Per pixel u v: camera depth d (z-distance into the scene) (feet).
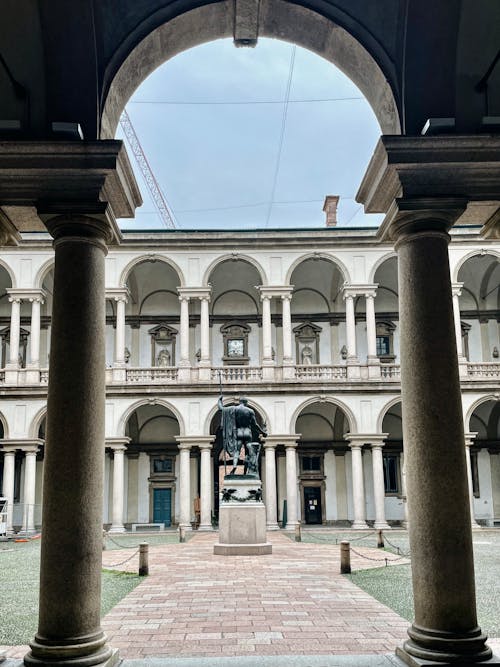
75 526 25.16
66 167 27.14
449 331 27.27
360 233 142.72
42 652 23.90
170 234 140.97
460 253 139.64
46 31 27.61
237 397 135.85
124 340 141.38
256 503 81.00
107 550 91.40
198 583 54.95
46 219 27.78
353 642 33.17
